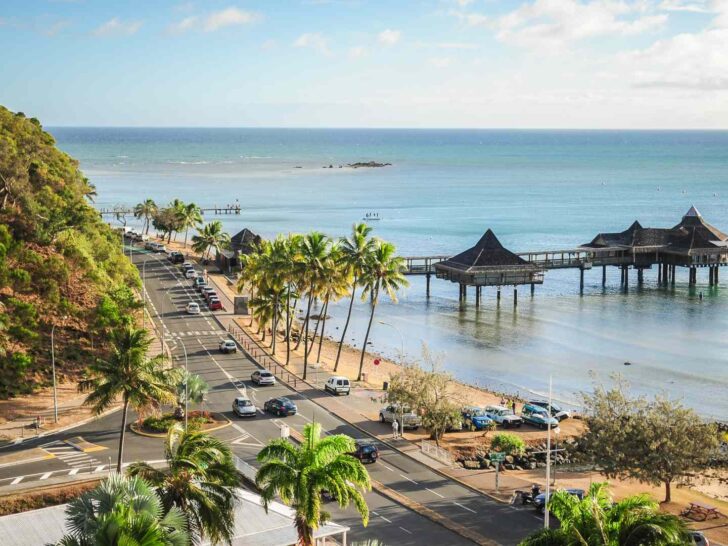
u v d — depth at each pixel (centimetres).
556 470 6938
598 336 13288
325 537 5019
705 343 12738
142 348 5819
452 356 12106
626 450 6062
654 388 10350
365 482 4012
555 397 9988
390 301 16725
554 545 3381
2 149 12031
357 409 8356
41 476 5925
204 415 7762
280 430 7450
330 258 10038
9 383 8362
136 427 7369
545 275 19800
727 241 18200
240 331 12044
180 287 15288
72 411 7912
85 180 16912
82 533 3170
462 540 5175
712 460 7425
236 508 4894
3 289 9481
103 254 12381
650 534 3266
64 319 9662
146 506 3309
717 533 5534
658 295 17038
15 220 10631
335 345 12719
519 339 13175
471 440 7562
